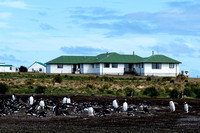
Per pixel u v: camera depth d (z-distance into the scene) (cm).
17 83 7262
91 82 8056
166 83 8325
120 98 5359
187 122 3077
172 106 3859
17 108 3822
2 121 3125
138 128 2720
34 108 3744
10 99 4484
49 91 6250
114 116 3466
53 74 10550
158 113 3725
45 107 3881
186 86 7738
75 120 3189
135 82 8512
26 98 4803
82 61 12431
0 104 3912
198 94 5847
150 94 5872
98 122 3072
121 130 2611
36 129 2650
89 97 5441
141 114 3625
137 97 5616
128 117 3397
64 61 12706
